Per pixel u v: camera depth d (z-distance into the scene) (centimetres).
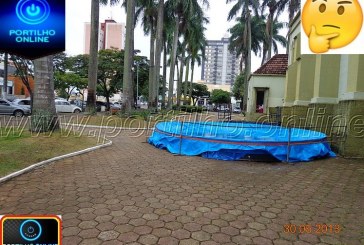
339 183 608
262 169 722
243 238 355
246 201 484
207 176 638
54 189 519
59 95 4850
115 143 1092
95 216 406
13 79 4581
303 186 580
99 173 637
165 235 356
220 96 7625
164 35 3569
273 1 3300
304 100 1395
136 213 420
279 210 449
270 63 2577
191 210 438
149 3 2958
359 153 896
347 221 414
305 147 855
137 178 605
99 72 3897
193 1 3106
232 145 825
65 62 3669
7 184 541
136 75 4447
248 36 3491
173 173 654
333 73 1159
